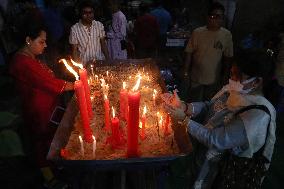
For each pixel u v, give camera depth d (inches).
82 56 159.5
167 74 216.2
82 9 152.8
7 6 250.1
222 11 140.3
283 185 126.2
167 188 120.8
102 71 139.5
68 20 264.1
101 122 98.0
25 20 101.3
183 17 321.7
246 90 72.2
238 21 248.5
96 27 159.0
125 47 230.8
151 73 136.8
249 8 239.5
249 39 196.2
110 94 117.8
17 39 105.3
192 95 165.0
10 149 80.7
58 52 224.5
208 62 149.1
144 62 145.6
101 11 257.0
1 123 89.8
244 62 68.8
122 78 132.8
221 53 147.9
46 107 111.0
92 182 94.9
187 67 159.2
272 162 140.0
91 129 93.5
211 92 159.5
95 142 79.4
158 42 266.2
